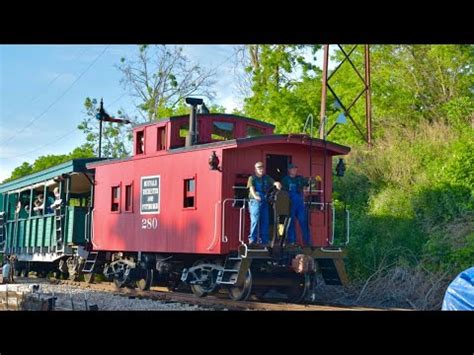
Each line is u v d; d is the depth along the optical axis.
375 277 20.81
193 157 19.70
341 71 39.47
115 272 23.81
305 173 19.64
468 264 19.09
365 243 22.31
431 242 20.64
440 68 36.25
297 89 40.91
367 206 24.50
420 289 19.25
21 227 33.66
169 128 21.36
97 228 24.91
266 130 22.53
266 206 18.03
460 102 29.47
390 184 25.22
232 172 18.67
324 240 19.73
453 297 9.88
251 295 20.59
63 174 27.41
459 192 22.50
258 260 18.67
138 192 22.36
